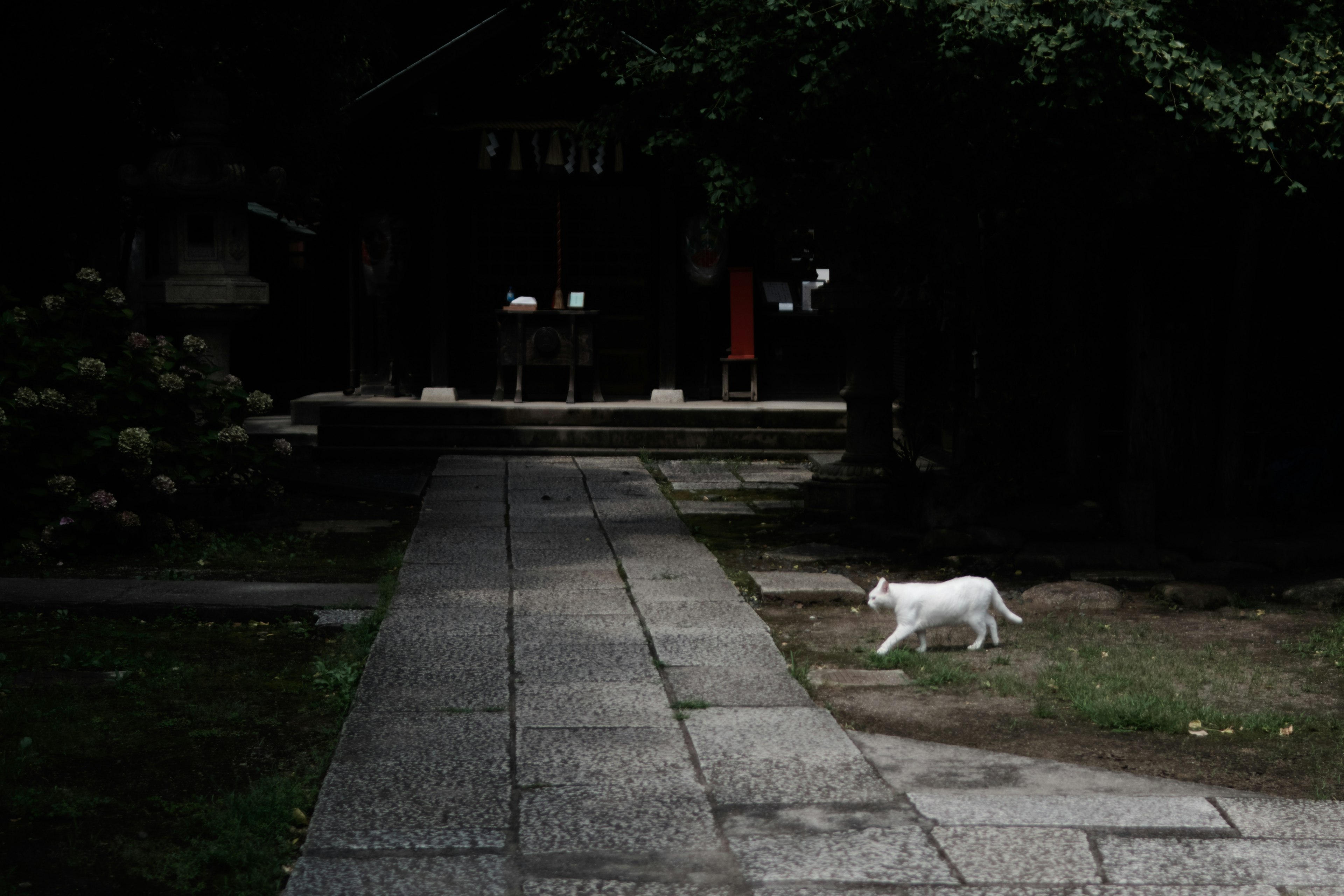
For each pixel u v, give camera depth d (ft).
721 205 32.58
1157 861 14.14
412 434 53.42
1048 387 34.09
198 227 36.60
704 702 20.02
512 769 16.92
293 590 27.50
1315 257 36.83
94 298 35.06
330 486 42.70
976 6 27.55
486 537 34.94
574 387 57.67
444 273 58.54
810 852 14.30
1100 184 31.65
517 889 13.30
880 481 39.06
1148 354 35.45
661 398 59.16
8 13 38.37
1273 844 14.64
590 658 22.63
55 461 31.27
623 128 36.81
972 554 33.01
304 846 14.32
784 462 52.54
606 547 33.86
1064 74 27.63
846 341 40.09
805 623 26.61
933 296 37.83
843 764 17.25
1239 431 35.65
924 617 23.59
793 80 31.09
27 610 25.66
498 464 50.06
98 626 24.93
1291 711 20.16
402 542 35.04
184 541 33.30
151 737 18.58
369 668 21.88
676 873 13.75
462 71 56.24
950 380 44.45
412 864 13.88
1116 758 17.95
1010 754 18.03
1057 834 14.85
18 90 39.81
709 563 31.73
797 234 34.42
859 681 21.81
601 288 60.49
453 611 26.18
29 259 44.93
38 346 32.65
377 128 57.36
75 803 15.75
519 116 56.39
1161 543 34.06
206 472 34.40
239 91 44.14
